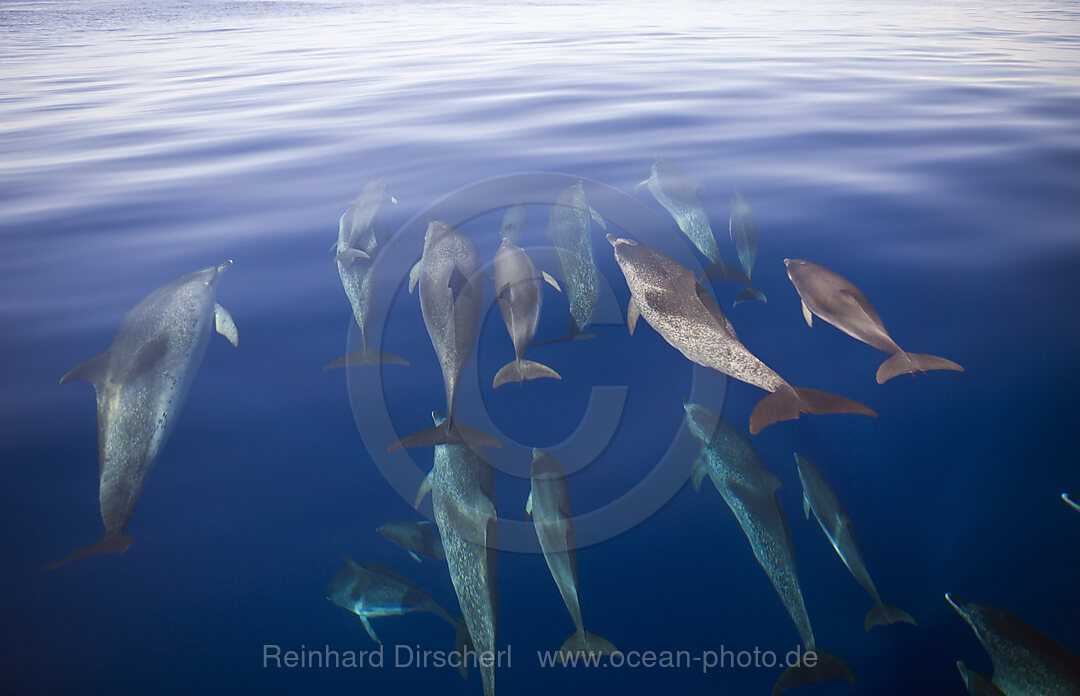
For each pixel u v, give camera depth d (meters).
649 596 6.39
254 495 6.97
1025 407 7.33
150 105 17.70
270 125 15.55
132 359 7.30
